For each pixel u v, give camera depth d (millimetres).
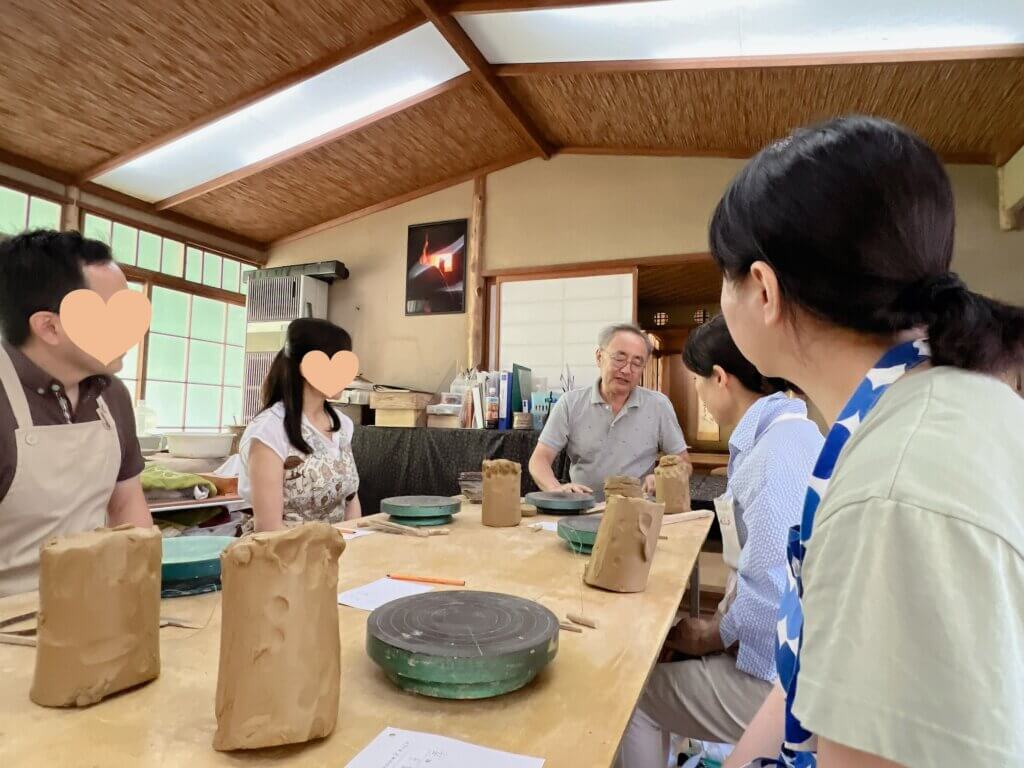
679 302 5668
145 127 3711
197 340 4996
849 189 483
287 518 1768
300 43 3227
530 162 4559
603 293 4273
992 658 335
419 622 718
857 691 356
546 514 1823
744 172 577
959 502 366
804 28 2783
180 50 3141
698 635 1304
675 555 1313
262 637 523
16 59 3053
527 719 587
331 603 563
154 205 4633
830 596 392
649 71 3275
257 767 499
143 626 641
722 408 1506
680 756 1680
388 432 3973
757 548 1175
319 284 5008
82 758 505
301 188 4676
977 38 2645
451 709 605
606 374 2645
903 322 495
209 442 2879
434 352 4766
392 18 3150
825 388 568
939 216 493
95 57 3104
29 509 1165
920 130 3299
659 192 4195
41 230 1146
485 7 3012
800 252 509
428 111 3959
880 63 2824
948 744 328
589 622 855
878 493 389
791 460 1189
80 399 1281
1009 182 3348
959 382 445
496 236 4617
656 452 2730
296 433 1728
